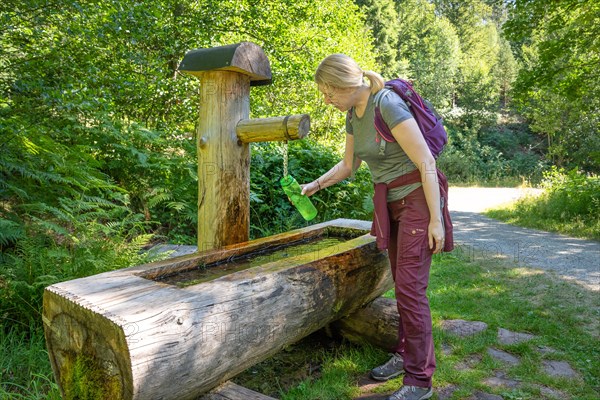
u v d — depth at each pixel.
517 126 27.61
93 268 2.88
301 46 9.20
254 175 5.49
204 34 6.87
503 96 30.36
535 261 5.11
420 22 34.00
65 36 4.39
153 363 1.42
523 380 2.38
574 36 8.16
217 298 1.68
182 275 2.13
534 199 9.29
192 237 5.02
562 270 4.70
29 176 3.75
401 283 2.12
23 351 2.32
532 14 8.59
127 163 5.11
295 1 8.70
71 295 1.60
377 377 2.40
